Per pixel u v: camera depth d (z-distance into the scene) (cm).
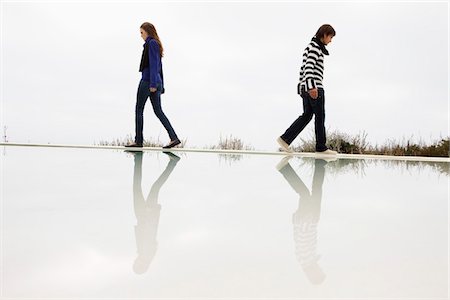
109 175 197
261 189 165
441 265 72
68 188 153
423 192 168
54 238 85
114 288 59
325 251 80
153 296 57
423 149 695
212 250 79
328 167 282
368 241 88
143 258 73
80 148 448
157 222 102
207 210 119
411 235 95
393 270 69
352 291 59
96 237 87
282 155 415
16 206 118
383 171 262
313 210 123
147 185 167
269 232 94
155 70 449
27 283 60
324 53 407
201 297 56
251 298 56
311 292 59
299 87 432
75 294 57
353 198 148
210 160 316
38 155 316
